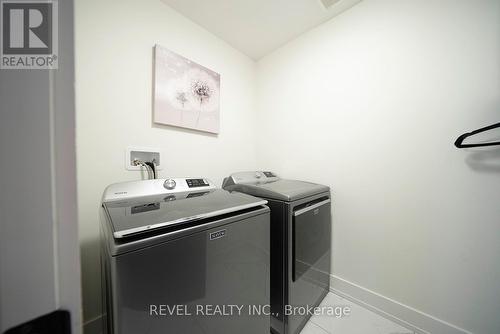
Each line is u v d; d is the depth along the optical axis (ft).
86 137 3.47
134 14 3.94
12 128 0.75
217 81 5.44
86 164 3.48
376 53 4.16
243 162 6.44
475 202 3.20
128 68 3.89
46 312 0.78
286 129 5.97
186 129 4.88
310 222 4.01
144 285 1.87
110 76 3.68
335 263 4.95
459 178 3.33
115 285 1.72
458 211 3.35
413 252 3.83
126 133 3.90
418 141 3.71
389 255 4.12
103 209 2.67
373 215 4.31
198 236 2.27
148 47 4.15
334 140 4.89
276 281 3.66
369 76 4.27
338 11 4.66
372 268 4.36
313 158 5.33
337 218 4.88
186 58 4.71
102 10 3.56
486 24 3.05
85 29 3.40
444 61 3.41
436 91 3.50
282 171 6.12
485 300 3.16
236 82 6.15
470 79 3.19
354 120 4.53
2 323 0.75
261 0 4.34
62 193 0.79
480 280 3.20
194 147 5.07
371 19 4.22
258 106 6.75
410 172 3.81
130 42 3.90
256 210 3.04
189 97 4.78
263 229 3.11
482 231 3.16
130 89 3.93
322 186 4.68
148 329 1.90
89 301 3.54
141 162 4.06
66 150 0.79
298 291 3.75
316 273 4.34
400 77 3.87
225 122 5.84
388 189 4.09
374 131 4.24
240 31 5.36
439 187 3.52
